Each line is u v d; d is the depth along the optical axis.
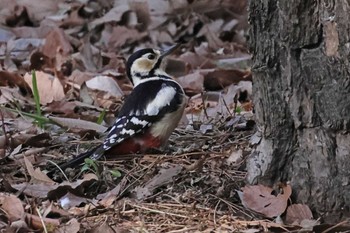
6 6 21.81
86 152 10.66
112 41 20.44
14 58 18.27
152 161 10.52
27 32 20.33
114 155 10.84
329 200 8.72
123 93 14.95
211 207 9.13
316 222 8.59
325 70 8.50
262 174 9.07
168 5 21.62
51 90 14.38
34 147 11.40
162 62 11.62
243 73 15.80
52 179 10.20
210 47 20.12
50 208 8.99
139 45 20.45
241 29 21.14
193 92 15.45
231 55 18.72
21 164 10.55
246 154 10.12
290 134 8.90
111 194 9.45
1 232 8.55
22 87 14.86
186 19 21.23
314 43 8.52
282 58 8.72
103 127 12.15
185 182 9.66
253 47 8.94
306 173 8.82
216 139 11.48
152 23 21.17
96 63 17.88
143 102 10.88
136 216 8.94
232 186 9.45
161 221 8.82
